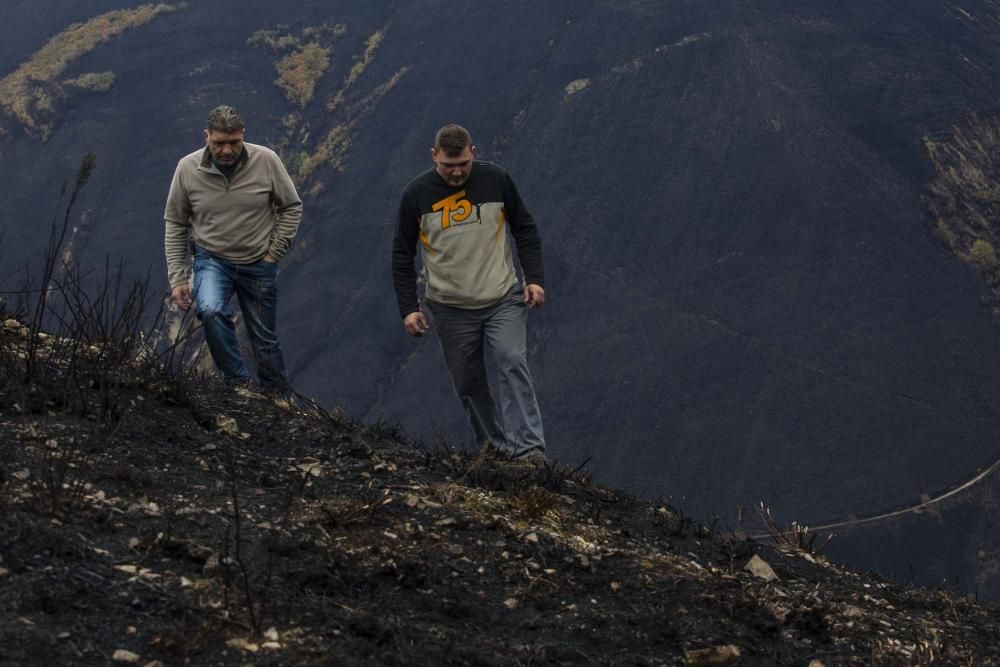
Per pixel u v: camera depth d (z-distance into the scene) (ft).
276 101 535.60
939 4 537.24
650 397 342.64
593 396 349.20
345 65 549.13
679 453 321.32
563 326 385.29
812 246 401.08
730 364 358.84
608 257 414.21
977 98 474.90
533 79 510.17
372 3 591.78
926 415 327.47
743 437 322.34
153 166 488.44
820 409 332.39
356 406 364.17
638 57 501.97
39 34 596.70
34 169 498.69
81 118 522.06
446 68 519.60
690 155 448.65
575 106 484.33
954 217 426.92
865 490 299.17
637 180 445.78
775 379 346.74
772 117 455.22
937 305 378.12
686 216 422.82
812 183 429.79
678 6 520.01
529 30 537.24
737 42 492.54
